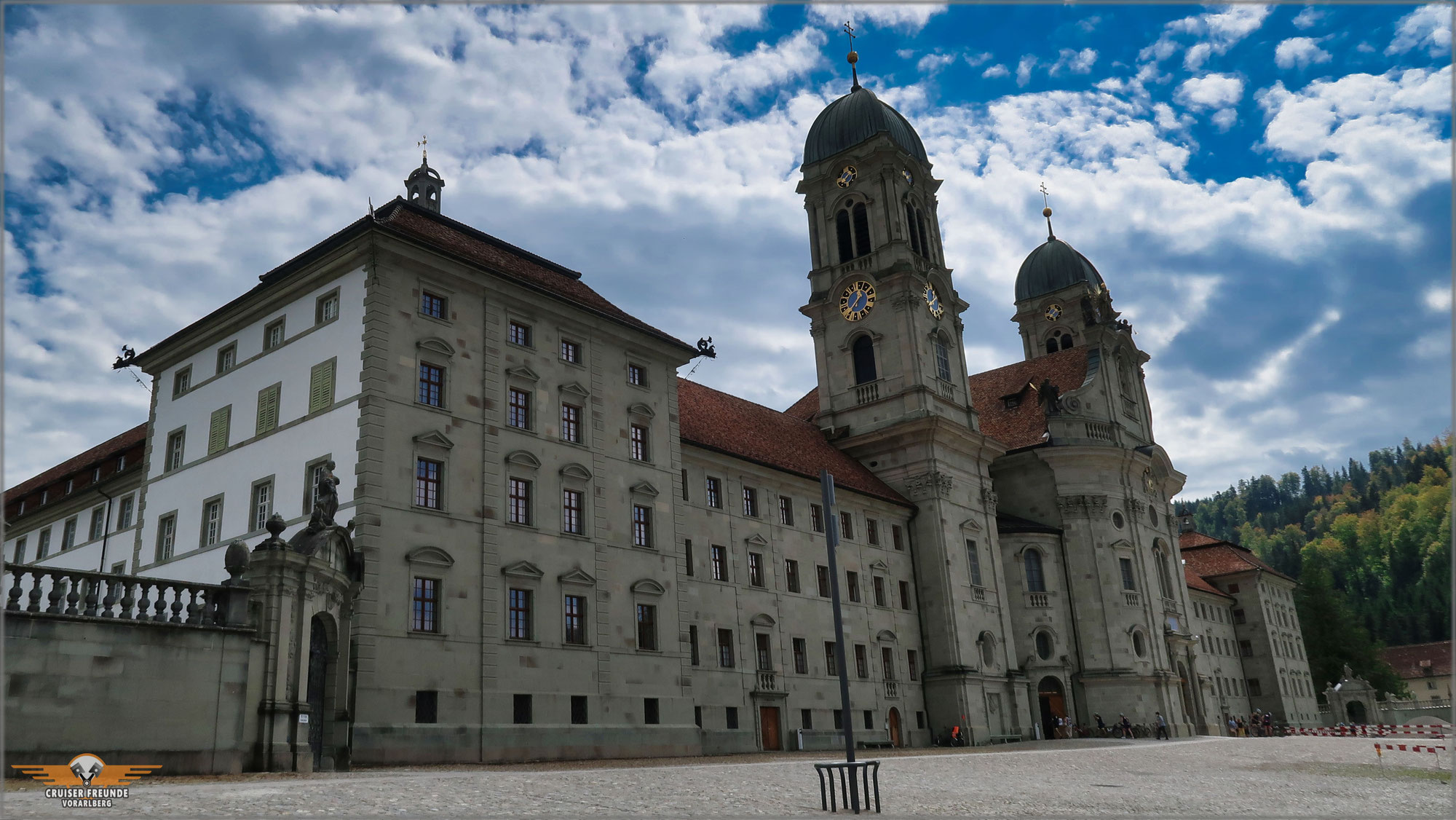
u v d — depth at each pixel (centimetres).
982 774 3431
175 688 2548
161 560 4759
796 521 6412
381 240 4191
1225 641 12400
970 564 7581
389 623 3850
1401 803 2566
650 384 5356
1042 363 9525
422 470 4162
